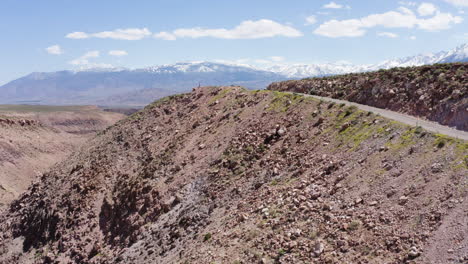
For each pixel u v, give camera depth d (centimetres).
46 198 6372
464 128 2861
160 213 4344
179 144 5925
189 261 2831
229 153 4553
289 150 3772
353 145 3073
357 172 2698
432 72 3819
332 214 2414
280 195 3041
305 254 2200
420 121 3173
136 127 7812
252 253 2434
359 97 4384
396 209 2152
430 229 1902
